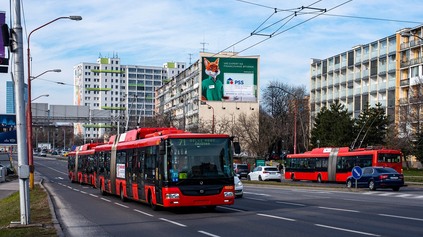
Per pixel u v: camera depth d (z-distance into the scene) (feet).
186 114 372.58
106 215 63.87
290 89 354.95
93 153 129.90
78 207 75.97
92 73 572.92
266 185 138.10
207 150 62.13
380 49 300.81
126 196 82.64
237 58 285.43
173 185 60.34
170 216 60.80
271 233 45.14
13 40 49.47
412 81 270.05
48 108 269.85
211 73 282.56
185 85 387.75
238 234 45.01
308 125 329.31
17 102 49.78
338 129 249.96
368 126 243.40
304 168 176.35
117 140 92.38
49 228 48.16
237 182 90.43
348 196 94.43
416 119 201.36
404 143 205.46
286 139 309.01
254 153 274.57
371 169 117.39
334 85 345.31
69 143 587.68
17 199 93.56
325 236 42.70
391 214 59.98
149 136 74.38
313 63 376.89
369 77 308.40
